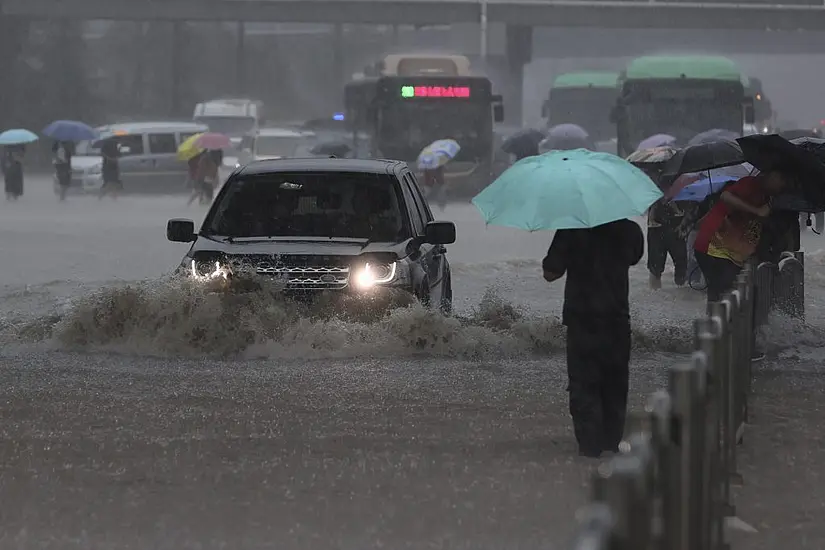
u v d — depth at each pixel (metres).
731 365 25.86
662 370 44.47
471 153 160.50
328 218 49.59
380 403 36.62
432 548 22.45
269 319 46.59
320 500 25.73
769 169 44.50
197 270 48.09
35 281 77.06
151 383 39.97
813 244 108.38
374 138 160.50
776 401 37.28
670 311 64.25
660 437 13.94
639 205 29.39
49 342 48.22
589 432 29.55
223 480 27.38
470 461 29.19
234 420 33.94
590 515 10.41
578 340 29.61
